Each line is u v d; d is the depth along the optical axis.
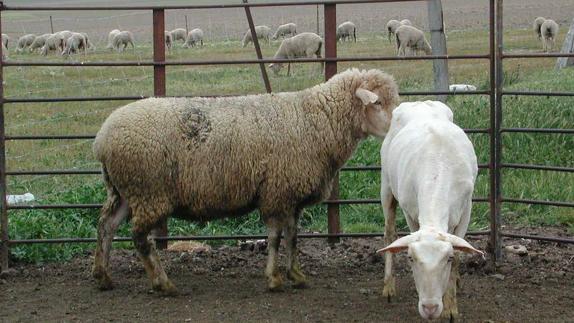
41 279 6.98
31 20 67.69
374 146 10.05
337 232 7.80
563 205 7.01
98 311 6.11
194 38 36.50
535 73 17.56
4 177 7.14
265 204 6.44
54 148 11.99
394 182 6.14
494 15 7.01
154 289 6.48
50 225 7.88
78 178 10.26
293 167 6.39
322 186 6.62
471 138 10.12
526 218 8.47
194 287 6.70
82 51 34.09
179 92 16.61
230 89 17.14
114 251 7.78
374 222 8.62
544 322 5.76
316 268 7.21
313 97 6.57
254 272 7.12
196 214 6.51
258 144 6.32
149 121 6.27
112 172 6.34
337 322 5.80
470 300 6.25
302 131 6.44
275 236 6.50
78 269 7.27
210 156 6.29
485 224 8.36
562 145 9.97
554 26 26.12
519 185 9.11
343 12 59.31
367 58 7.27
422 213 5.33
